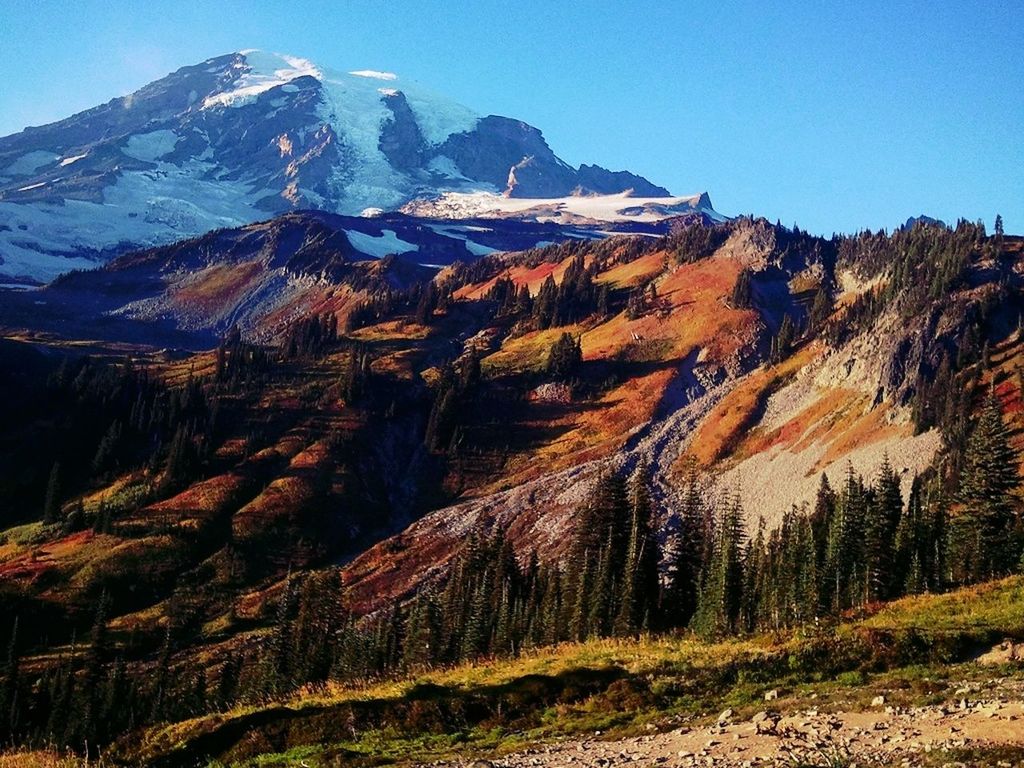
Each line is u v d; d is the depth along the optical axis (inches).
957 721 944.3
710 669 1455.5
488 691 1496.1
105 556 5605.3
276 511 6348.4
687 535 3602.4
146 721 3617.1
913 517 3400.6
